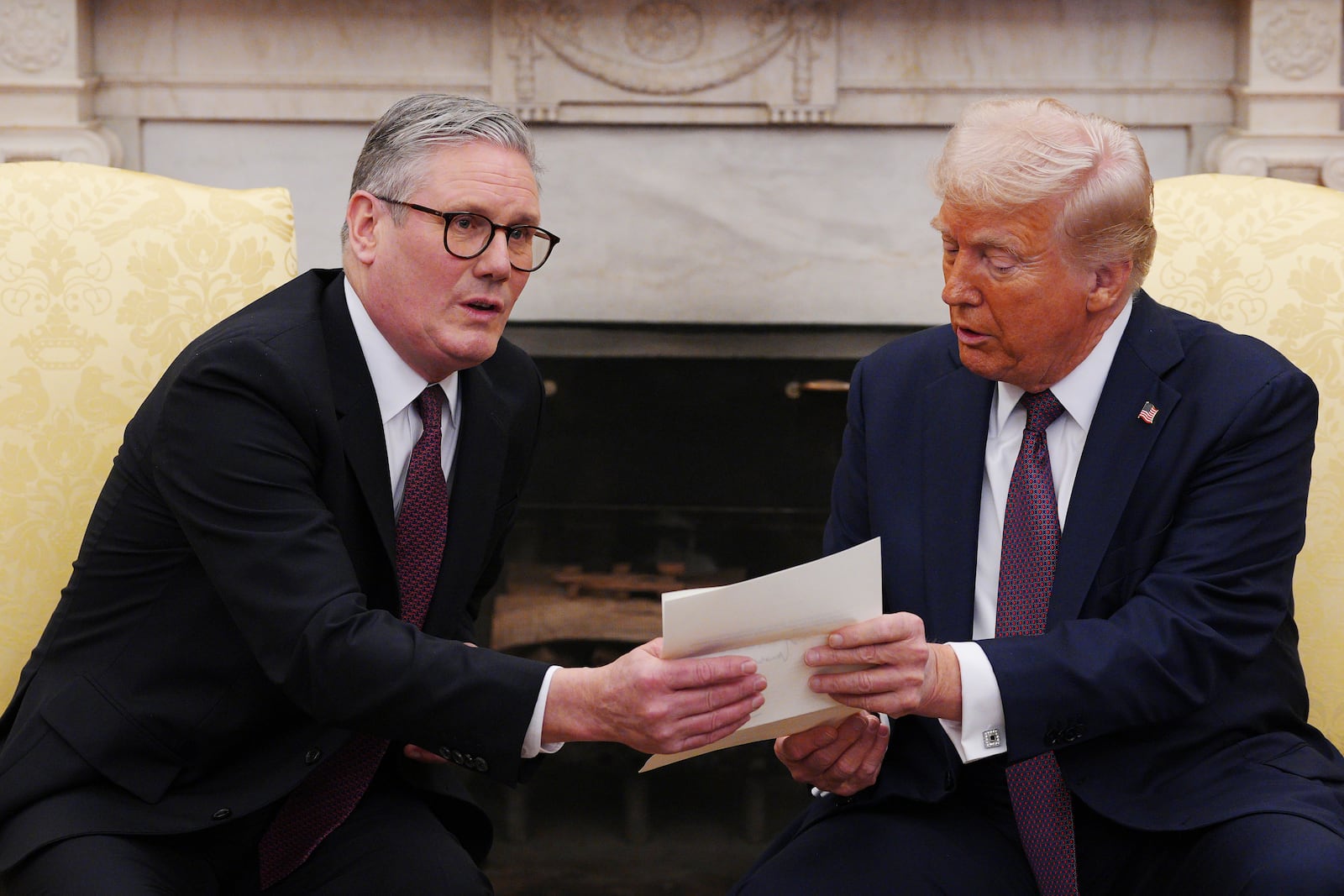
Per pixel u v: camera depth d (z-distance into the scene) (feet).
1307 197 6.72
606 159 11.13
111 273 6.50
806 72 10.80
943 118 10.93
